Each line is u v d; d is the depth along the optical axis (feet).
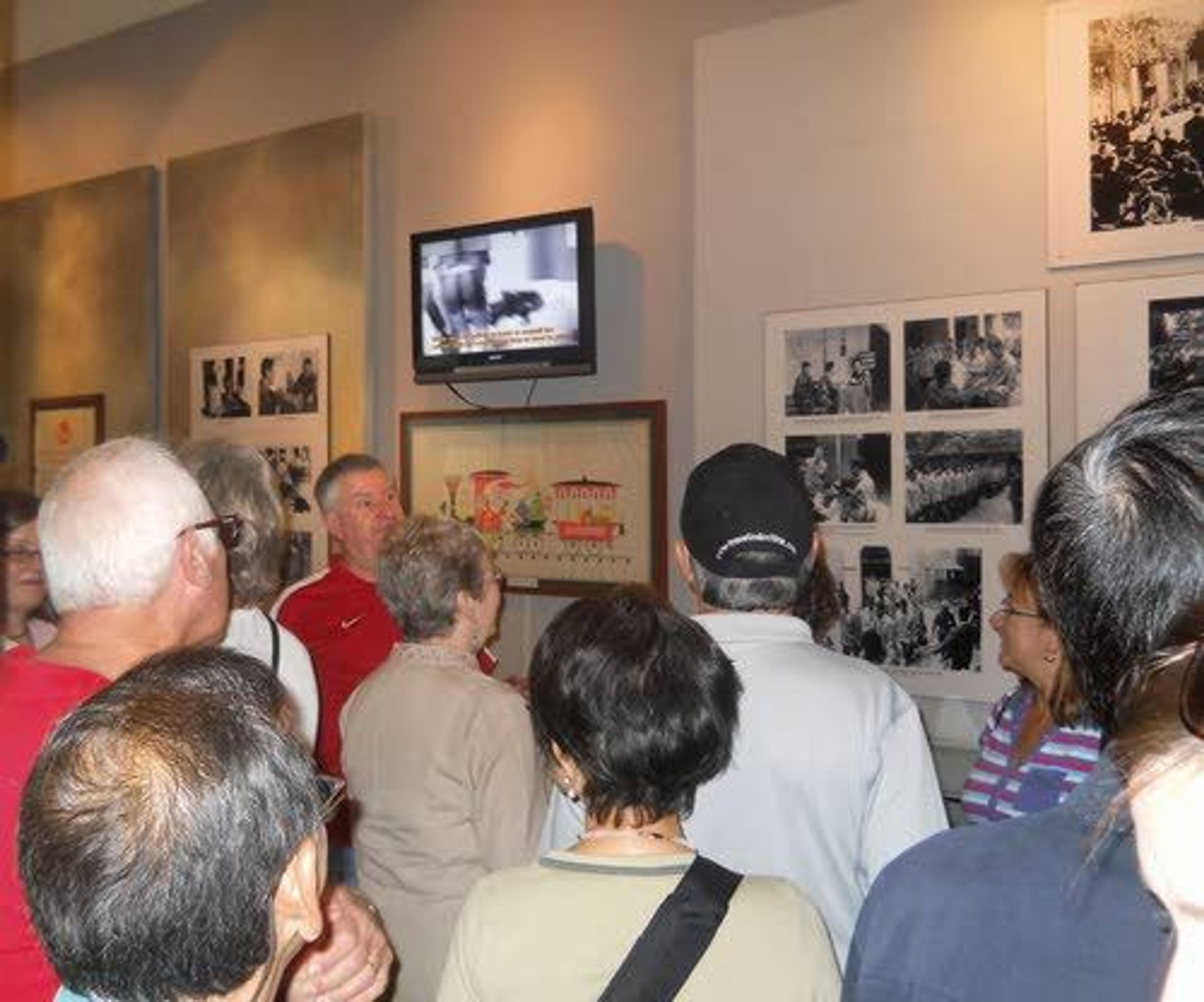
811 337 10.48
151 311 16.37
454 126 13.47
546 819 5.99
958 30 9.76
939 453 9.81
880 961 2.55
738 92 10.96
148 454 4.62
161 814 2.38
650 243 11.93
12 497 8.03
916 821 4.61
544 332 12.16
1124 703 2.01
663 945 3.43
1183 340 8.70
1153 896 2.03
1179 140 8.64
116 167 17.04
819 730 4.58
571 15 12.54
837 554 10.28
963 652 9.64
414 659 6.61
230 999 2.50
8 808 3.63
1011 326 9.46
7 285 18.03
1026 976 2.33
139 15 16.61
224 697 2.66
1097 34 9.00
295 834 2.58
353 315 14.07
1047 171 9.30
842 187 10.34
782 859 4.55
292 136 14.71
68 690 4.00
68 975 2.42
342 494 10.88
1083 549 2.22
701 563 5.05
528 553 12.67
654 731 3.73
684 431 11.69
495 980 3.51
